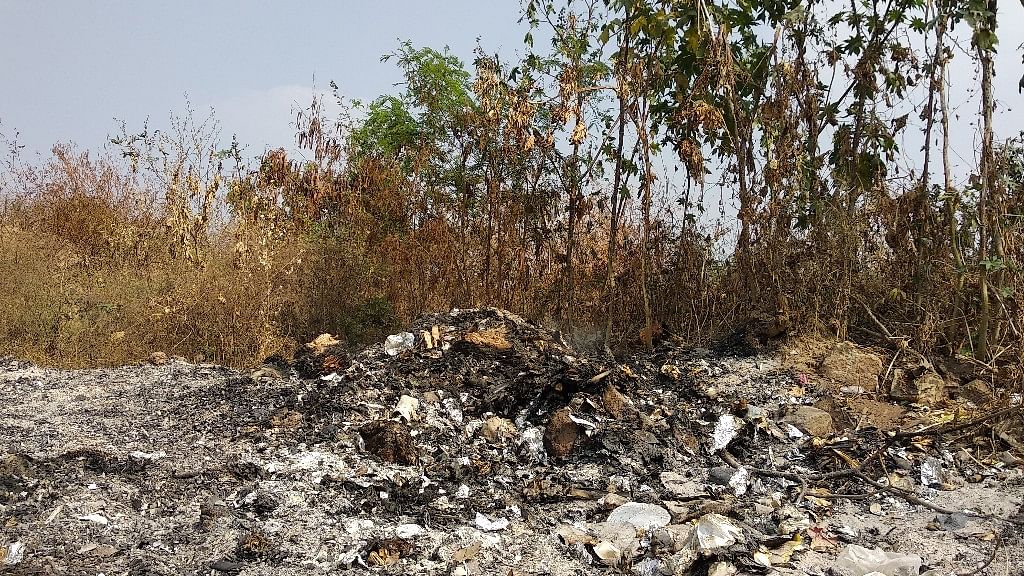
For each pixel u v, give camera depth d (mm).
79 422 5094
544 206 8070
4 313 7922
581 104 7012
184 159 8711
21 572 3068
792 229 7367
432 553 3479
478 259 8383
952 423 5191
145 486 4035
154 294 8305
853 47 7070
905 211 6969
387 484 4227
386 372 5828
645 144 7152
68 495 3836
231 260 8156
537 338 6312
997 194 6488
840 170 7203
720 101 7008
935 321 6699
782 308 6891
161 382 6070
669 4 6680
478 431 5098
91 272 9922
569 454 4773
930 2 6613
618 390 5523
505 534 3738
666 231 7812
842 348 6504
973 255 6770
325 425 4984
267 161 8586
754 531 3783
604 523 3908
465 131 8422
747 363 6492
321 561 3355
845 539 3797
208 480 4160
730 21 7133
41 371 6457
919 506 4242
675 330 7508
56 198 11953
